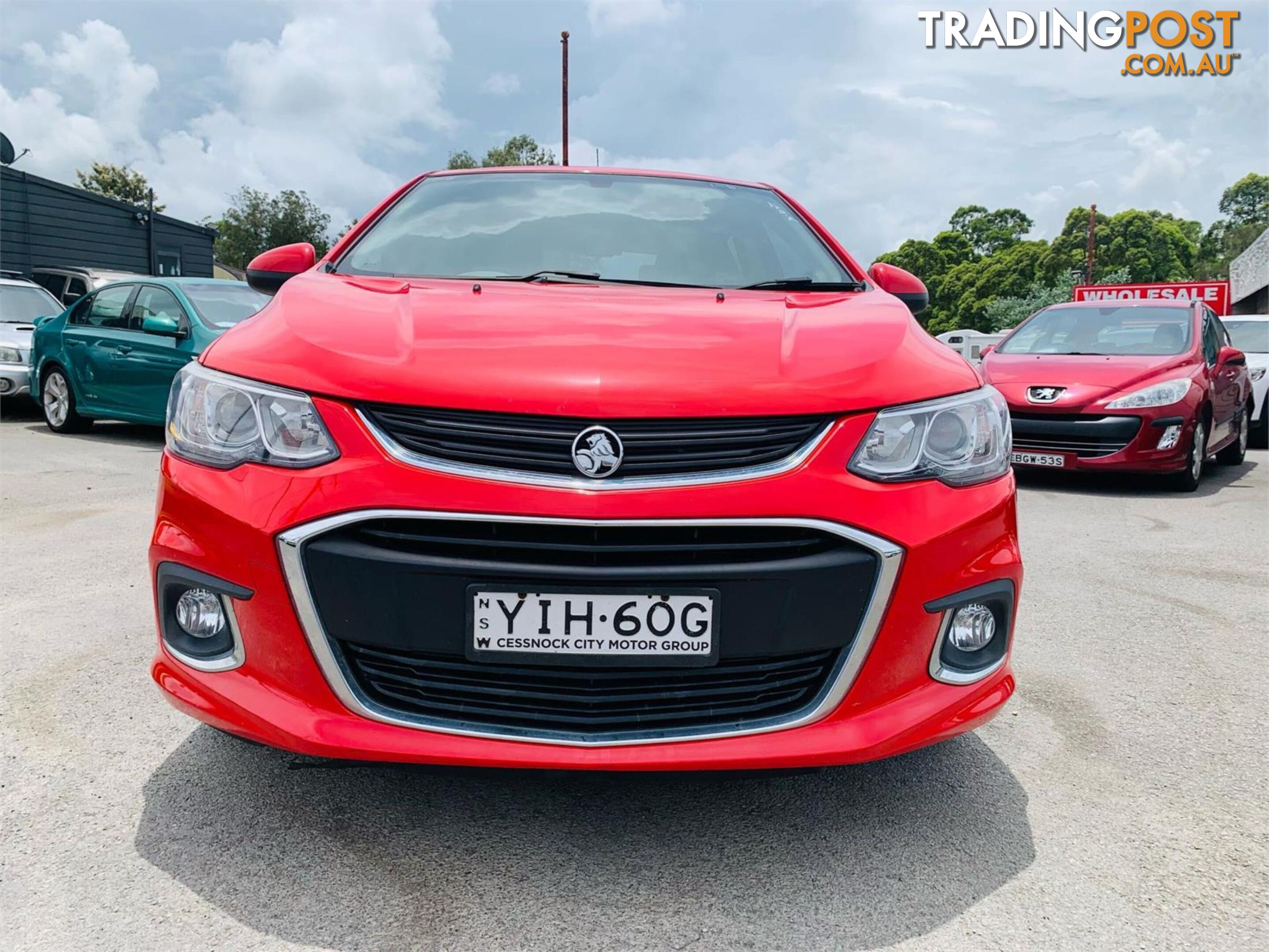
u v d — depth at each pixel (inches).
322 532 73.2
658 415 73.4
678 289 108.0
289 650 75.0
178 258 917.8
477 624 72.7
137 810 85.4
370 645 74.3
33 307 425.1
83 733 100.2
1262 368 410.6
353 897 73.7
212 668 77.9
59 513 205.9
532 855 80.3
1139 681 124.7
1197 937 71.9
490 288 99.7
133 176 1752.0
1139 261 2448.3
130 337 322.0
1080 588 168.6
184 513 77.7
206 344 298.2
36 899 72.2
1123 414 264.7
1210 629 146.6
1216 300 779.4
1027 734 107.9
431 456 73.1
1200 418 277.6
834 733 76.3
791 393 76.0
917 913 73.7
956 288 2839.6
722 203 133.1
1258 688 122.7
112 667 118.3
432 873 77.2
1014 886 77.7
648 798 90.7
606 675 74.3
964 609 80.7
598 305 91.9
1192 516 238.7
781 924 72.0
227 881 75.2
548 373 75.2
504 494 71.4
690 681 75.5
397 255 115.6
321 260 116.5
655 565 72.8
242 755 96.3
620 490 71.8
